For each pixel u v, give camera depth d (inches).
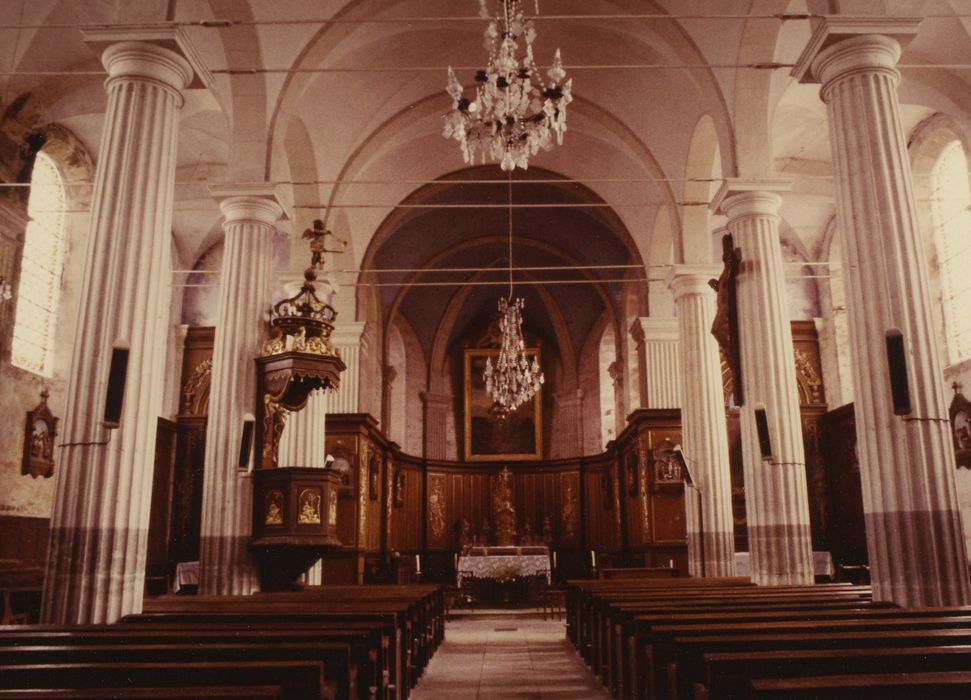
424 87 722.2
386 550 927.0
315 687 169.0
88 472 326.3
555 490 1113.4
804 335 906.7
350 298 847.7
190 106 689.0
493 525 1111.0
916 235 361.7
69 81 616.4
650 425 800.9
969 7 540.4
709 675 169.6
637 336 874.1
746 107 530.0
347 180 722.8
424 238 1013.8
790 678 161.9
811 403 886.4
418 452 1111.0
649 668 253.9
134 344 343.6
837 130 382.0
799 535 477.7
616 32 623.5
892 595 336.2
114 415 322.7
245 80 535.5
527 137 407.8
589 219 975.0
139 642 215.8
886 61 379.9
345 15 565.6
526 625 685.9
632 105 707.4
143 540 338.0
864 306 360.8
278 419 503.5
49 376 675.4
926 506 334.3
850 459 827.4
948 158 707.4
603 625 378.9
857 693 147.8
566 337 1144.2
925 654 173.6
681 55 574.2
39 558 631.2
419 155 830.5
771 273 511.8
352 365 839.7
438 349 1144.2
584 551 1068.5
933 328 353.7
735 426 884.0
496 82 395.9
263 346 511.5
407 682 348.8
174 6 376.2
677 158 692.1
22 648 191.2
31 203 669.3
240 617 277.9
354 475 808.9
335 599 382.6
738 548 856.9
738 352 518.9
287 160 669.9
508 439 1145.4
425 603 434.9
